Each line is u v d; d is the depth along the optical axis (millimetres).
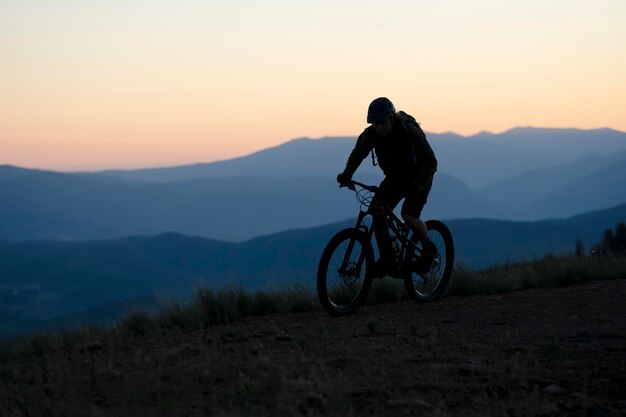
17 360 9531
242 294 11195
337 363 6902
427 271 11102
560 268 14461
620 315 9688
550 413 5496
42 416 5605
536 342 7973
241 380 6043
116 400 6000
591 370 6645
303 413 5336
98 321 11102
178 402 5707
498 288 13008
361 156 10672
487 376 6426
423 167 10406
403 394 5836
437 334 8484
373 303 11922
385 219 10602
